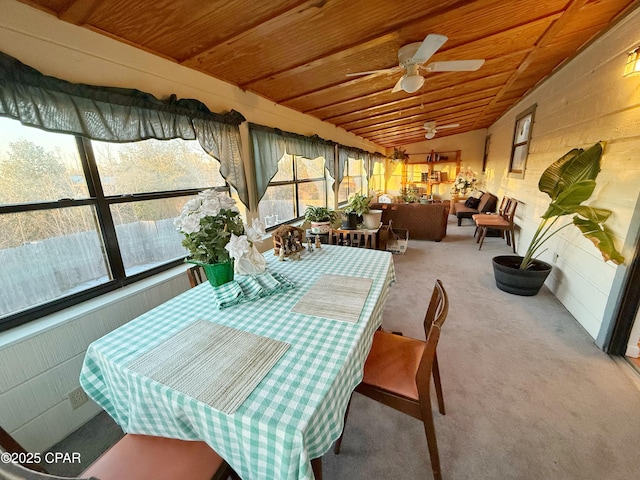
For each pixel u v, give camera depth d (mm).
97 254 1643
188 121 1895
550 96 3287
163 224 2027
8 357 1196
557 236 2836
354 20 1585
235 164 2338
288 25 1542
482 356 1955
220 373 855
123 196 1749
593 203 2189
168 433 899
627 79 1875
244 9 1360
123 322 1652
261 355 930
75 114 1327
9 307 1304
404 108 4059
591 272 2195
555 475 1199
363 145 6328
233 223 1356
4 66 1083
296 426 668
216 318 1184
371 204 5273
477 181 7656
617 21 1992
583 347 2021
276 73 2199
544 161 3389
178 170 2102
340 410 850
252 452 720
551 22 2039
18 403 1239
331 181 4785
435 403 1582
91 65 1424
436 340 1015
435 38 1670
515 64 2928
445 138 7812
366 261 1845
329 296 1348
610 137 2053
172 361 917
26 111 1172
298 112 3459
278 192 3398
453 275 3416
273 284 1422
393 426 1457
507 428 1416
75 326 1421
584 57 2496
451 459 1277
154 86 1737
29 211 1337
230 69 2049
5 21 1129
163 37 1550
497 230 5270
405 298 2857
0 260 1264
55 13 1267
